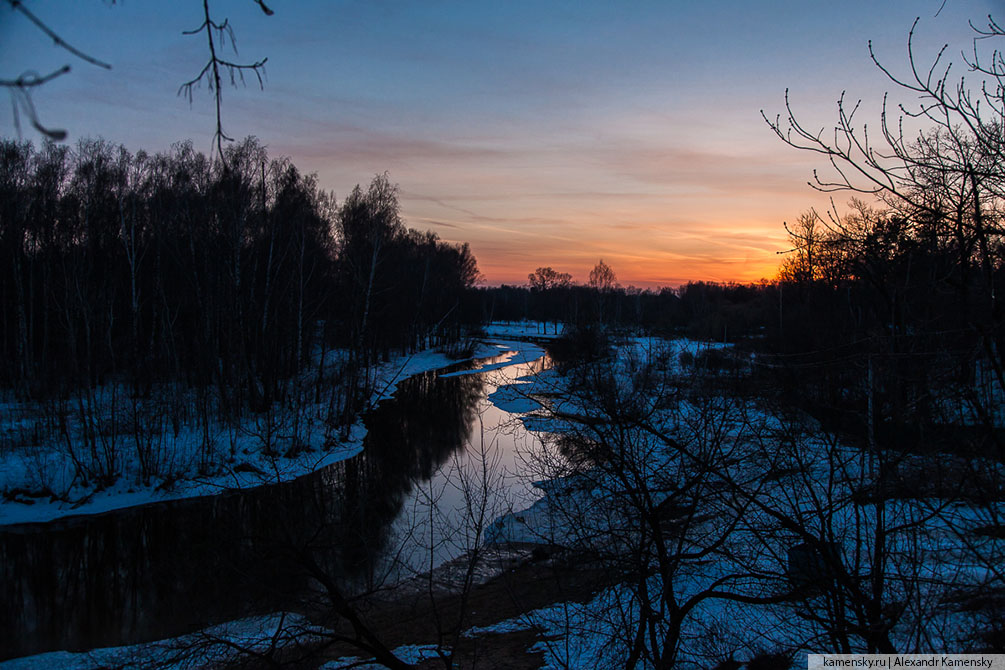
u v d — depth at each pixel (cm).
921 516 478
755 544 655
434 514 1558
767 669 746
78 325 3328
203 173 3150
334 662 1157
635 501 652
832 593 536
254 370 3384
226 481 2316
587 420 672
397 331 5500
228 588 729
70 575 1695
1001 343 359
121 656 1223
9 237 3247
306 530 738
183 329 3506
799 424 570
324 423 2992
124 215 3259
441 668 1098
